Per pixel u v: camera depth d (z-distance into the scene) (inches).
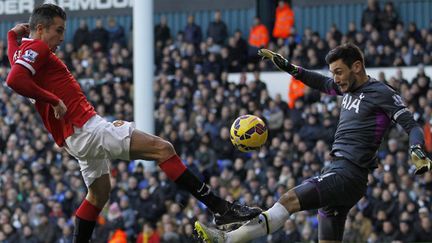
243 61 902.4
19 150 807.1
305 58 850.1
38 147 799.1
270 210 327.9
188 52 902.4
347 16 1037.2
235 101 796.0
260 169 702.5
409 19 1009.5
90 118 324.5
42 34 322.3
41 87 322.3
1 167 805.2
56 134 329.4
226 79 840.9
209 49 911.0
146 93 732.0
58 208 717.3
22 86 308.5
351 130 333.4
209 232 319.6
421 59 839.1
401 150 701.3
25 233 716.7
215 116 791.1
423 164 310.2
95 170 351.3
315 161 692.1
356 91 336.5
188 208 665.0
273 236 629.9
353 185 330.3
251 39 905.5
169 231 650.8
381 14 882.8
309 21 1049.5
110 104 856.3
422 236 632.4
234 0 1066.1
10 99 877.8
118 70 898.1
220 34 936.3
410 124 320.8
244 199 650.8
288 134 740.7
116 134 323.0
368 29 866.1
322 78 362.0
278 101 781.9
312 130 742.5
